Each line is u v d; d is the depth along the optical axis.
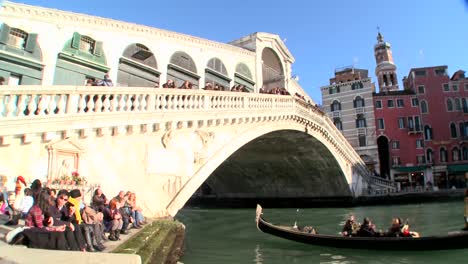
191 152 12.76
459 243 9.66
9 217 6.16
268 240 13.00
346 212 25.83
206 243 12.51
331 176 30.55
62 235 4.93
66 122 8.72
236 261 9.46
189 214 25.81
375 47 53.22
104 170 9.80
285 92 21.12
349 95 43.75
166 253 6.69
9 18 11.13
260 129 17.30
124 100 10.42
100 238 6.09
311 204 33.28
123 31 14.86
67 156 8.91
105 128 9.77
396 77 48.97
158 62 16.39
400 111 42.06
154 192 11.24
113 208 7.21
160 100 11.65
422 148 40.88
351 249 10.49
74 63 12.92
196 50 18.86
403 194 32.38
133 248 6.09
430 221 18.33
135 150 10.77
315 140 24.42
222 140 14.55
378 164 41.03
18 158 7.92
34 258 3.06
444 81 41.97
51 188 7.66
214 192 36.72
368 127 42.22
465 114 40.97
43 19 12.07
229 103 14.84
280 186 33.16
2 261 2.97
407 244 9.89
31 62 11.58
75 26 13.05
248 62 23.42
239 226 17.97
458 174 39.66
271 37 25.62
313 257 9.95
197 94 12.97
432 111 41.47
